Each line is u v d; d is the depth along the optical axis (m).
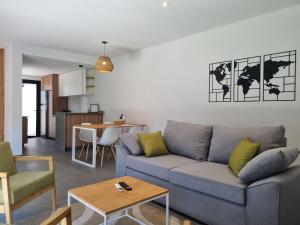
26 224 2.19
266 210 1.83
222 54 4.10
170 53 4.99
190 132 3.23
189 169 2.51
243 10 3.43
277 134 2.54
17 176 2.36
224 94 4.07
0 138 5.68
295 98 3.28
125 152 3.26
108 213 1.64
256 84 3.67
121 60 6.26
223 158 2.80
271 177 1.90
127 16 3.65
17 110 5.32
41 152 5.86
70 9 3.41
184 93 4.72
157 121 5.29
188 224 1.21
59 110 8.49
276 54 3.46
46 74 8.62
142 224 2.19
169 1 3.14
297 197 1.99
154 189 2.08
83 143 5.89
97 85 7.16
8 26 4.12
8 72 5.45
